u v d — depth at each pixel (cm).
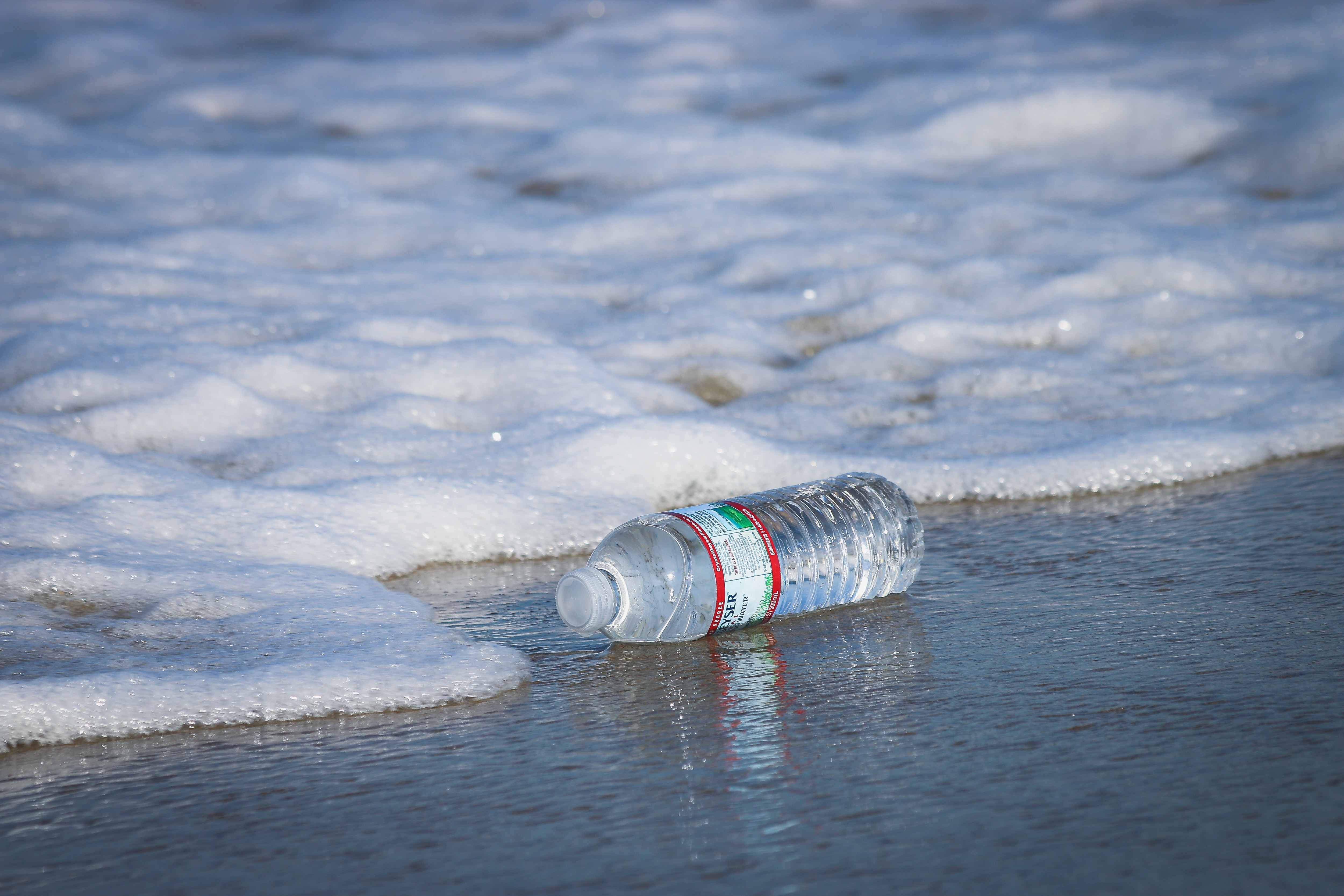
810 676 298
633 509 477
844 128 1090
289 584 386
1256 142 938
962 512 480
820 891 190
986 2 1530
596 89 1241
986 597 361
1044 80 1084
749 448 516
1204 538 412
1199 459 508
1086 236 796
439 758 262
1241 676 276
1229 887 184
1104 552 405
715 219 876
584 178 992
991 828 208
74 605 369
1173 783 222
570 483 493
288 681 301
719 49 1376
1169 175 937
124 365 565
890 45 1347
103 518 426
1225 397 579
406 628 348
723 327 705
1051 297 716
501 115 1159
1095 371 634
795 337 711
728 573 320
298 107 1188
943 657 307
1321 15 1230
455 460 512
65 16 1522
